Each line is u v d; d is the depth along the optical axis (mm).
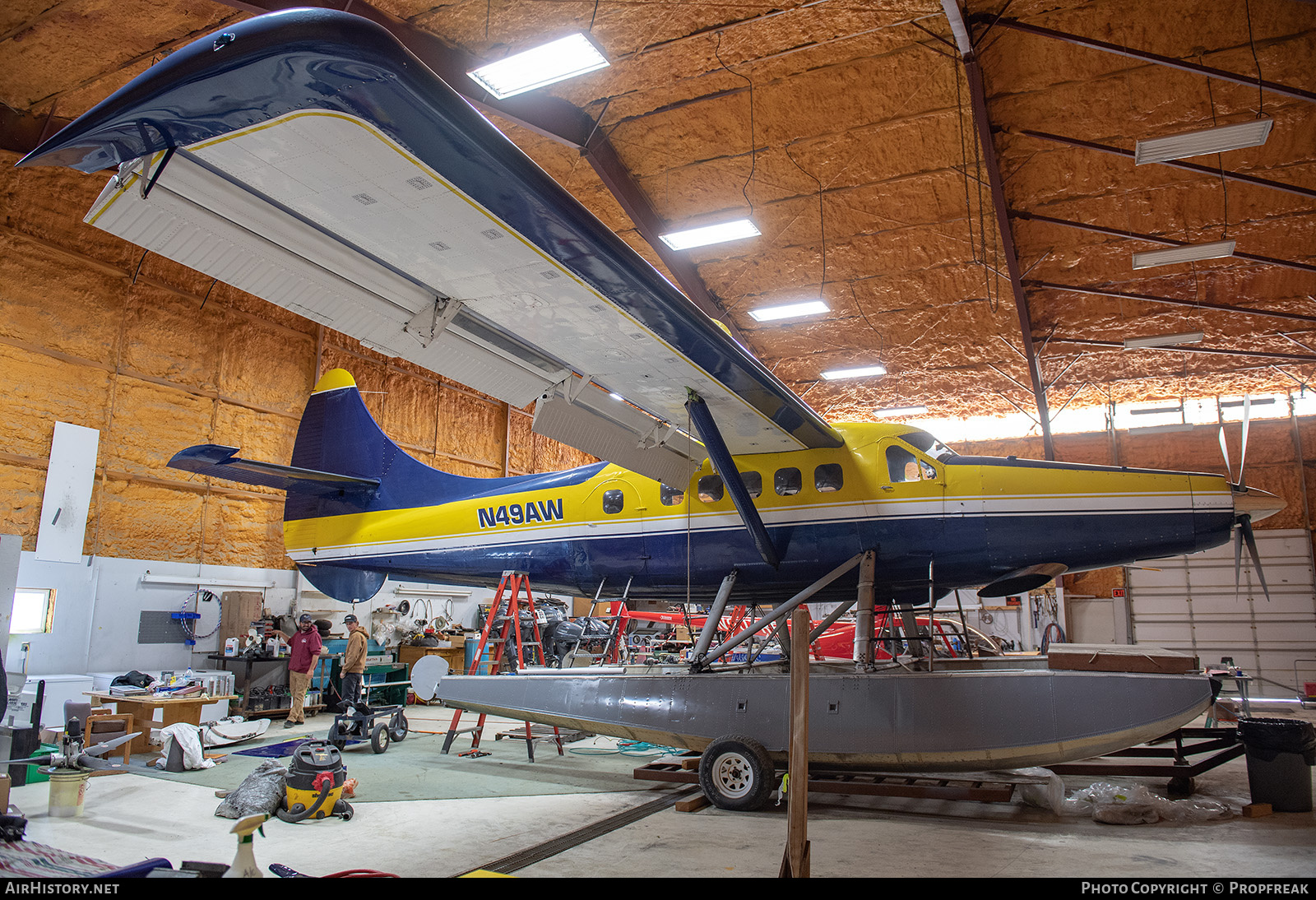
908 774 6402
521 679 7812
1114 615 21266
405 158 3586
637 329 5348
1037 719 5777
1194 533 6500
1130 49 9688
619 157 11664
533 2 8609
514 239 4270
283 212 4023
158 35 8570
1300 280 13852
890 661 7254
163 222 3922
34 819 5566
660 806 6277
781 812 6086
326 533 9852
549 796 6609
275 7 7852
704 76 10125
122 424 11609
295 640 11156
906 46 9742
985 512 6758
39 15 8297
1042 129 11016
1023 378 18562
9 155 10008
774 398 6320
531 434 20328
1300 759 6148
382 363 16188
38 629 10289
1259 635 19875
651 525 7809
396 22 8711
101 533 11219
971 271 14148
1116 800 5996
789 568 7262
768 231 13344
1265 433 20281
